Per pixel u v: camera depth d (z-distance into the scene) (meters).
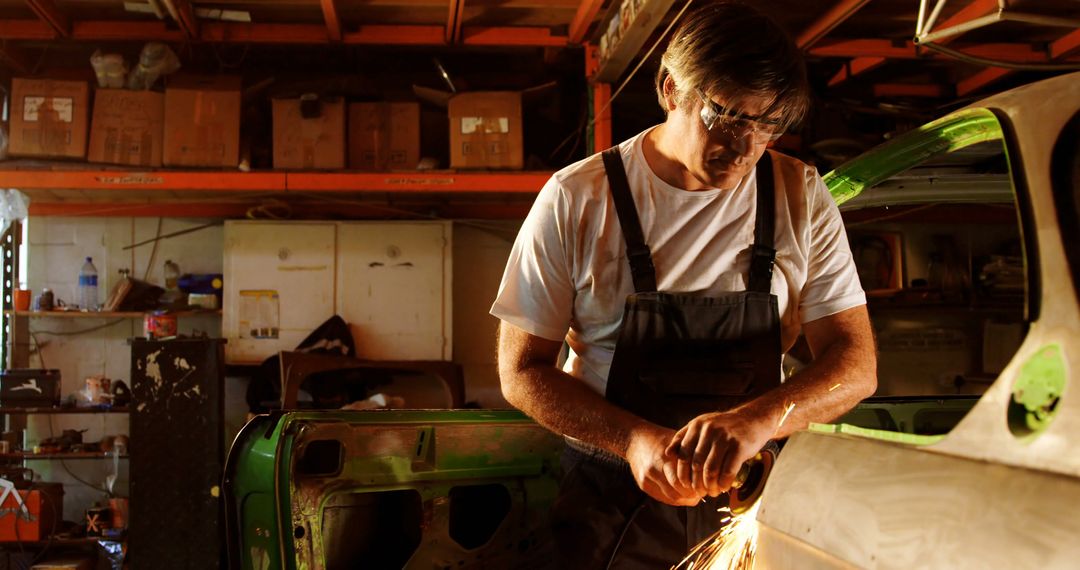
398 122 6.22
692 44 1.38
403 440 2.30
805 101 1.40
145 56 5.93
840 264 1.64
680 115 1.47
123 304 6.45
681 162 1.53
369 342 6.52
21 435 6.54
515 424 2.48
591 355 1.67
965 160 1.83
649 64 6.41
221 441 5.43
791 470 1.13
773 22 1.38
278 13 5.83
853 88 6.82
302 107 6.00
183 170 5.95
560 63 6.94
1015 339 6.99
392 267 6.58
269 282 6.48
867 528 0.93
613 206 1.58
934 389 7.06
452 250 6.76
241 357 6.41
